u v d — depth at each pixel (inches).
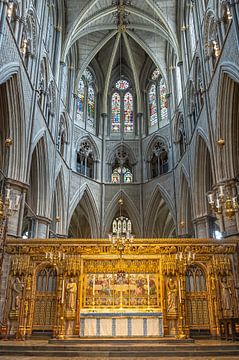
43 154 897.5
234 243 614.2
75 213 1375.5
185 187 1070.4
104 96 1409.9
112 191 1283.2
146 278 606.2
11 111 687.1
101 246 619.2
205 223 883.4
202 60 838.5
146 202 1248.2
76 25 1133.1
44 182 908.6
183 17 1086.4
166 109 1299.2
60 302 574.9
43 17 903.7
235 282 593.9
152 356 402.9
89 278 606.5
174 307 580.7
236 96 671.1
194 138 925.8
